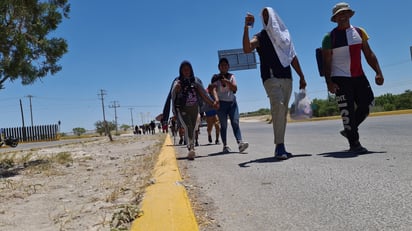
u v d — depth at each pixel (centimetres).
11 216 392
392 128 1129
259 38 586
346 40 575
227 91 797
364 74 593
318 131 1352
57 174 750
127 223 309
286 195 361
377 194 332
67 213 386
